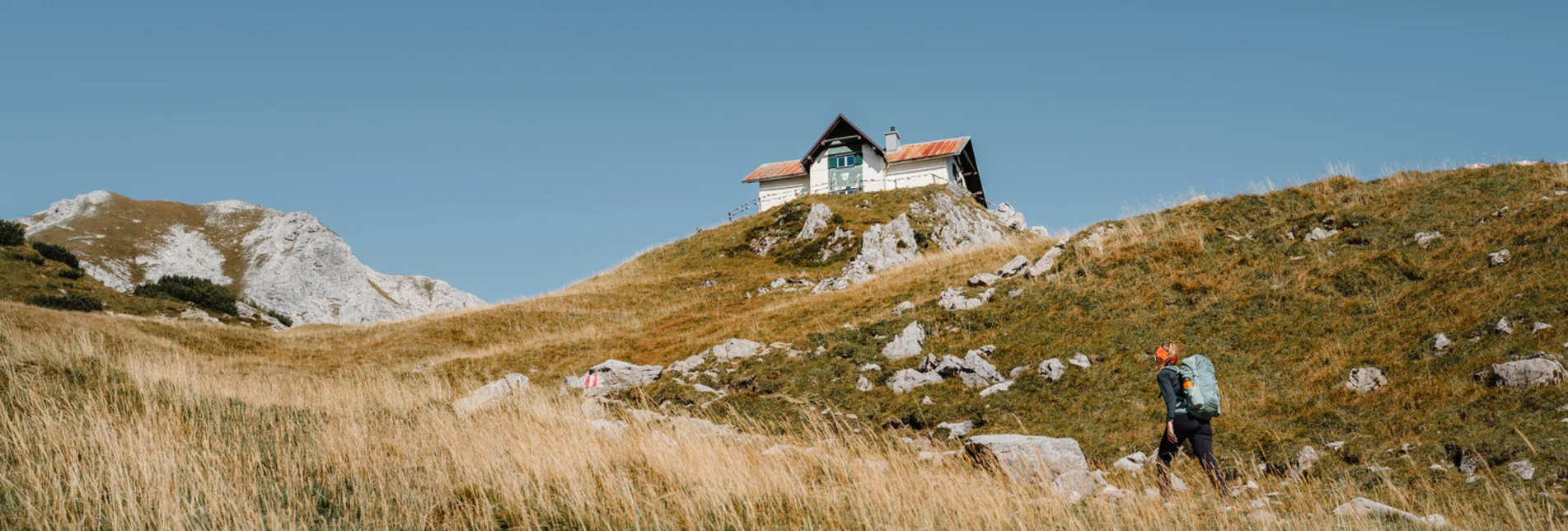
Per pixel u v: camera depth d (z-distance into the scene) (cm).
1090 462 1280
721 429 1209
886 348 2000
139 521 643
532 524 707
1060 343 1812
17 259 6931
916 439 1508
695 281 4672
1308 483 1053
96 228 13700
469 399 1480
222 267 14588
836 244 5072
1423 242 1870
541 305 4250
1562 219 1691
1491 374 1230
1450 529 725
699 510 729
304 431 1101
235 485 767
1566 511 829
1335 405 1315
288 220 16175
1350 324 1596
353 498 757
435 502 756
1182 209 2612
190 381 1345
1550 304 1397
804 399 1656
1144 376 1582
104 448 833
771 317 2789
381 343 3644
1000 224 6456
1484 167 2309
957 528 682
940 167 6981
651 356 2572
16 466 791
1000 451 945
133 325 3422
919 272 3017
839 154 7219
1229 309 1798
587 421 1177
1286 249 2038
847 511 739
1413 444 1122
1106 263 2236
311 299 14975
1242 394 1435
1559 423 1045
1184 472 1135
